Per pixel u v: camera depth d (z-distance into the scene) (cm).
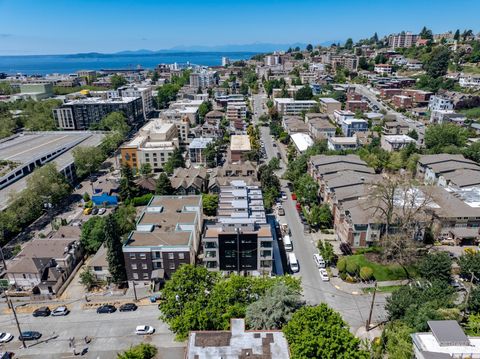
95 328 6588
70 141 16850
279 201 11606
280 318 5297
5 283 7525
